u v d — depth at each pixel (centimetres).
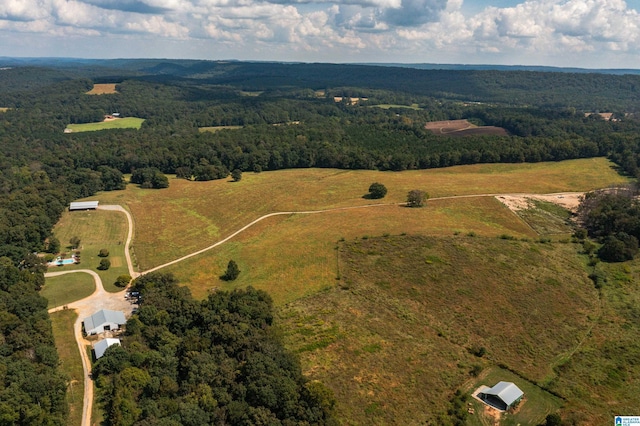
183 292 8088
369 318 7712
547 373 6506
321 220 12375
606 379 6366
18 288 7931
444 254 9750
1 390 5256
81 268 10012
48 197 13225
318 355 6712
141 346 6750
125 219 13125
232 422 5238
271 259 10244
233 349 6475
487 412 5766
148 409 5253
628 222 10600
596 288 8656
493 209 12712
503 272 9069
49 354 6266
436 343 7106
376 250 10119
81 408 5694
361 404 5775
